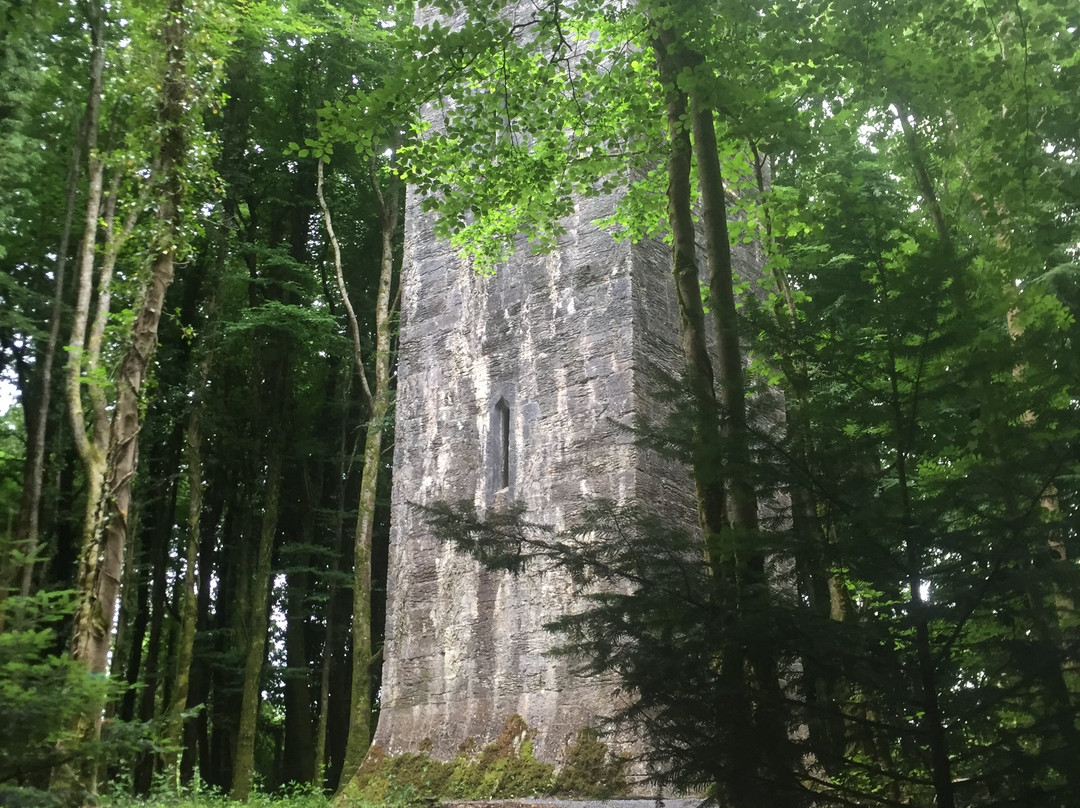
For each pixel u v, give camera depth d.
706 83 9.62
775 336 6.89
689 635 6.12
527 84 11.90
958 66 10.00
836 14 9.87
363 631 21.58
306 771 27.92
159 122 14.90
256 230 31.50
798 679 6.19
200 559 30.83
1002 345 6.30
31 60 18.67
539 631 18.34
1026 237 8.96
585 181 12.91
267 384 30.72
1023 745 5.87
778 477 6.41
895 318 6.46
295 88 29.08
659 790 6.91
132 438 13.24
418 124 11.47
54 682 7.41
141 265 14.23
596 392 18.97
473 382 20.95
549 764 17.06
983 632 6.08
